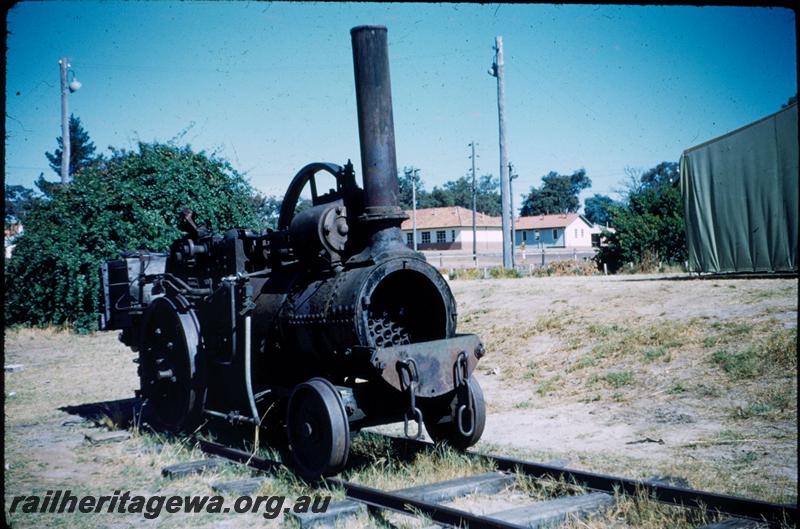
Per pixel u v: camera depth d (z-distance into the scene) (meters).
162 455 7.38
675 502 5.08
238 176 22.75
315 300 6.54
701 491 4.96
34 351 17.09
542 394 9.92
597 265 27.77
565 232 81.06
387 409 6.34
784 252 14.00
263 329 7.20
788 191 13.78
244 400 7.45
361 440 7.69
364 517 5.26
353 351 6.06
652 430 7.70
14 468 7.18
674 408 8.37
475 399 6.69
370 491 5.50
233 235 7.91
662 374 9.51
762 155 14.38
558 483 5.73
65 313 20.38
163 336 8.80
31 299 20.61
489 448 7.38
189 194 21.42
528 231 83.50
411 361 6.02
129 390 11.97
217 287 8.17
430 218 80.88
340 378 6.71
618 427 8.00
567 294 14.91
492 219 82.44
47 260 20.11
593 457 6.85
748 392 8.34
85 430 8.91
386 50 6.59
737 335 10.01
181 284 8.63
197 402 7.94
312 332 6.53
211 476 6.61
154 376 8.88
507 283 18.56
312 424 6.14
